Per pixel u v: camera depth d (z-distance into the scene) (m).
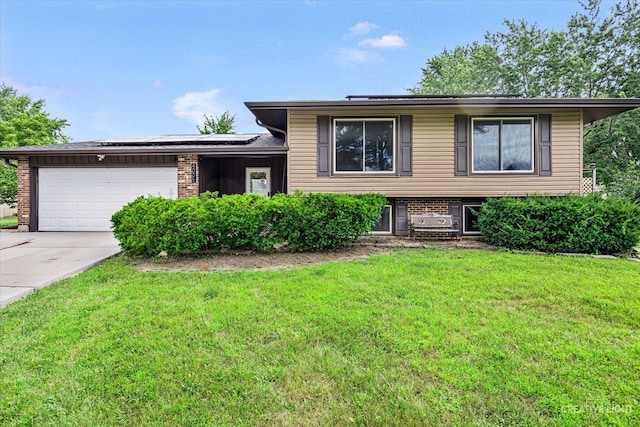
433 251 7.18
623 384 2.45
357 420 2.14
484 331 3.26
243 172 12.11
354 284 4.70
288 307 3.88
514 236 7.30
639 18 18.39
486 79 23.53
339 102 8.45
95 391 2.41
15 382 2.49
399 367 2.68
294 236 6.92
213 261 6.38
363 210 7.14
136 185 10.56
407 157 8.84
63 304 4.04
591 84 19.62
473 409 2.22
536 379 2.51
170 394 2.38
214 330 3.31
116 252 7.18
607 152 18.28
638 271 5.41
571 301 4.05
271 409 2.25
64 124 27.72
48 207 10.68
